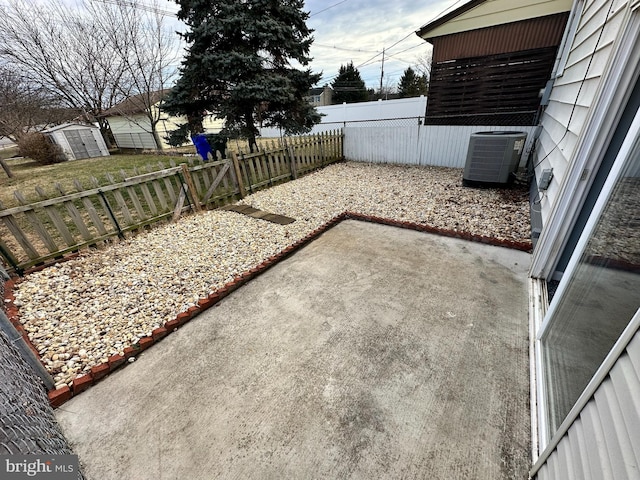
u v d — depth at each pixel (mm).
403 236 3504
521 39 5543
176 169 4133
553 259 2334
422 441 1389
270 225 3998
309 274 2838
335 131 7754
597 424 865
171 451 1423
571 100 2875
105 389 1783
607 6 2213
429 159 7000
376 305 2338
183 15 6254
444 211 4102
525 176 4855
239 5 5730
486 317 2125
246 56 5828
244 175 5270
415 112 13117
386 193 5082
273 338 2082
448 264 2828
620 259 1072
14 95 12406
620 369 812
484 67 6090
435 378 1695
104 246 3518
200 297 2547
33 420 1370
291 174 6336
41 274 2918
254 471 1320
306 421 1513
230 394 1688
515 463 1281
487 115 6375
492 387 1620
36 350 2018
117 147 16953
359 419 1504
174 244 3531
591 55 2428
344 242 3451
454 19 6023
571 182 2018
